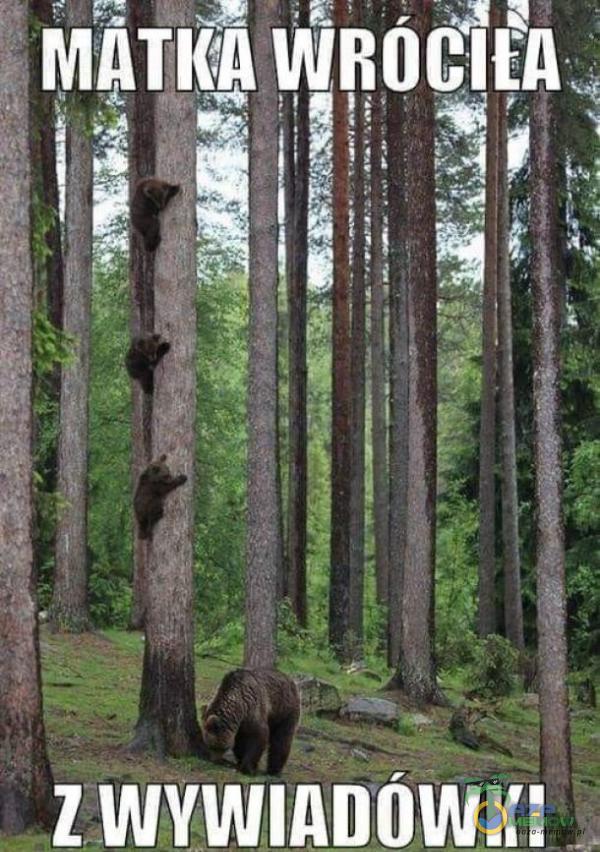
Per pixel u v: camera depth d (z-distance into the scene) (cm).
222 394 3562
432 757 1702
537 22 1357
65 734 1473
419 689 2173
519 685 2577
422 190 2189
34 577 1060
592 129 2705
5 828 1034
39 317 1271
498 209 2994
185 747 1389
